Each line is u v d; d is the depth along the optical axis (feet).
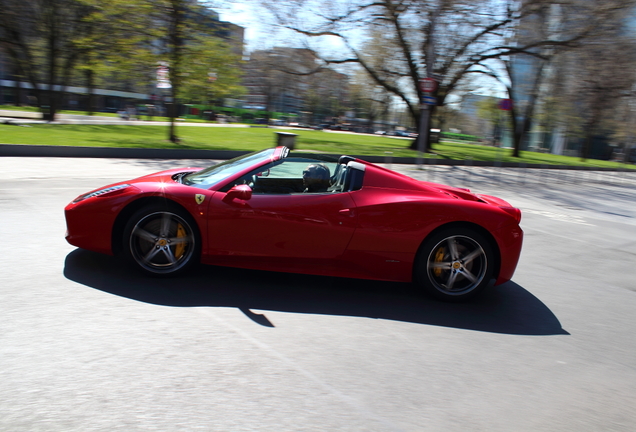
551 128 139.64
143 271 13.43
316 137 117.39
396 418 8.15
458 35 73.00
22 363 8.73
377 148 88.02
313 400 8.43
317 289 14.10
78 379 8.39
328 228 13.44
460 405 8.75
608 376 10.49
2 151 39.11
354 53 80.18
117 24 62.95
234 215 13.16
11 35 90.74
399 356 10.43
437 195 14.39
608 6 65.62
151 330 10.46
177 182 14.40
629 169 107.55
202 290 13.01
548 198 42.39
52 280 12.71
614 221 33.01
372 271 14.08
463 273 14.10
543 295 15.71
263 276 14.64
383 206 13.67
